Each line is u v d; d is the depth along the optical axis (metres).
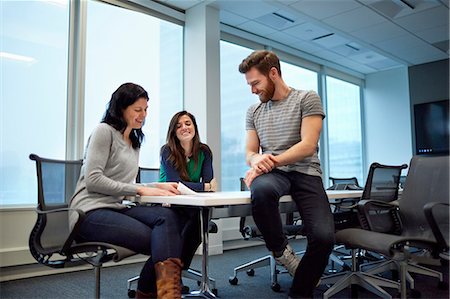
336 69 6.37
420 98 6.14
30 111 3.14
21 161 3.07
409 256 1.70
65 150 3.31
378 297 2.30
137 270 3.12
